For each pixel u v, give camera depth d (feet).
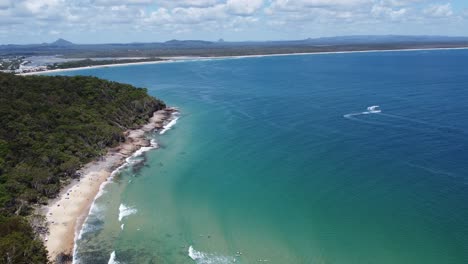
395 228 159.74
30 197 181.27
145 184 210.79
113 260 145.18
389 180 200.54
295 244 153.79
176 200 192.24
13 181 182.60
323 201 183.93
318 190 194.80
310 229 163.02
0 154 200.03
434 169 210.38
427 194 183.73
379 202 179.63
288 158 239.50
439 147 244.22
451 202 175.63
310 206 180.45
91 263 143.33
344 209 176.04
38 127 244.42
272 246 153.07
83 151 240.53
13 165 200.54
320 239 156.15
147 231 164.76
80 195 196.13
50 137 235.81
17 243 129.49
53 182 201.87
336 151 246.47
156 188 205.98
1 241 128.16
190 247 153.28
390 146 250.57
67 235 160.45
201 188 204.95
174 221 172.76
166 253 149.69
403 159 226.58
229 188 203.41
